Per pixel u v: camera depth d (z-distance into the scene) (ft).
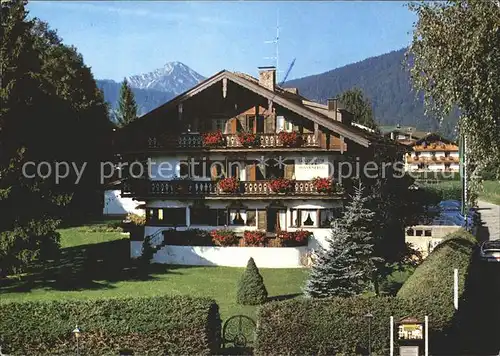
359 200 79.15
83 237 144.36
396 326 55.52
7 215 96.17
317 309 57.47
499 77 69.21
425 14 74.08
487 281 96.89
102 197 189.67
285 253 114.73
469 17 71.26
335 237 77.87
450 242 88.94
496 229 172.55
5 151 98.07
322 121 113.91
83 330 58.23
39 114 102.58
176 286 97.50
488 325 71.67
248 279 86.22
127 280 102.22
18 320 58.65
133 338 57.77
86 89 186.09
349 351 57.00
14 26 101.50
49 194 99.55
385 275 87.92
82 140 173.99
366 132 136.26
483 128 72.59
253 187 117.29
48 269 111.14
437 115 75.05
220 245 116.47
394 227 105.29
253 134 117.19
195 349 57.21
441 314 57.77
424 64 74.64
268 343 57.21
